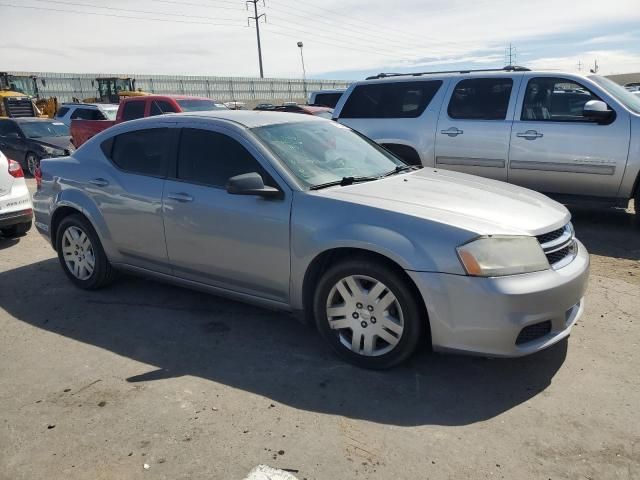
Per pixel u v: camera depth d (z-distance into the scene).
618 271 5.24
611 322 4.10
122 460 2.73
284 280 3.77
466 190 3.88
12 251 6.66
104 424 3.02
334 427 2.94
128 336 4.14
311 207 3.59
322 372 3.53
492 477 2.54
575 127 6.54
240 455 2.74
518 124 6.89
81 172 4.93
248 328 4.22
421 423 2.96
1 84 28.20
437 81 7.55
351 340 3.60
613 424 2.90
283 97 54.75
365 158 4.47
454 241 3.15
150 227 4.41
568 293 3.27
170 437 2.89
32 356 3.86
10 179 6.83
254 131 4.09
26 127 14.55
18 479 2.62
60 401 3.27
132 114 12.46
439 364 3.57
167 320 4.41
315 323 3.80
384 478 2.55
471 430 2.89
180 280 4.44
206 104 12.77
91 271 5.02
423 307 3.32
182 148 4.32
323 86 57.75
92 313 4.59
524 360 3.59
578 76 6.67
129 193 4.51
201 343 3.99
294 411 3.10
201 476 2.60
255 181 3.65
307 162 4.00
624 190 6.45
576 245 3.73
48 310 4.70
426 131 7.52
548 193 6.93
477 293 3.09
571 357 3.61
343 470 2.61
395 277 3.29
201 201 4.06
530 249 3.22
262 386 3.38
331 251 3.58
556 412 3.02
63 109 17.58
